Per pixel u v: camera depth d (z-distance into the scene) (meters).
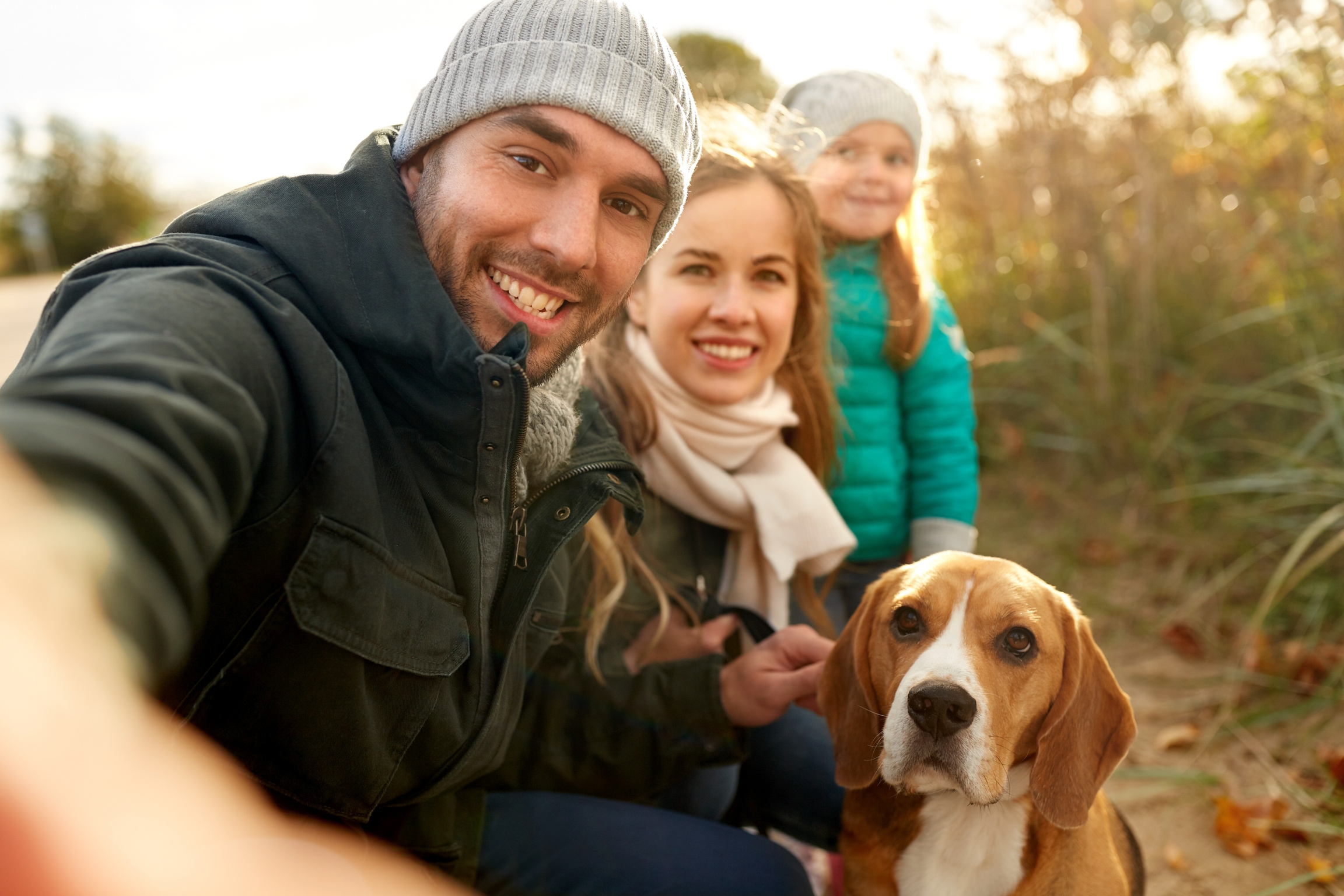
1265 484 3.73
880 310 3.14
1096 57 4.50
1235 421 4.41
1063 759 1.82
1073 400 4.91
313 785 1.40
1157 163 4.70
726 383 2.41
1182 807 2.74
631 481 1.90
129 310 1.04
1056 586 3.98
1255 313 4.29
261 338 1.18
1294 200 4.22
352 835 1.47
